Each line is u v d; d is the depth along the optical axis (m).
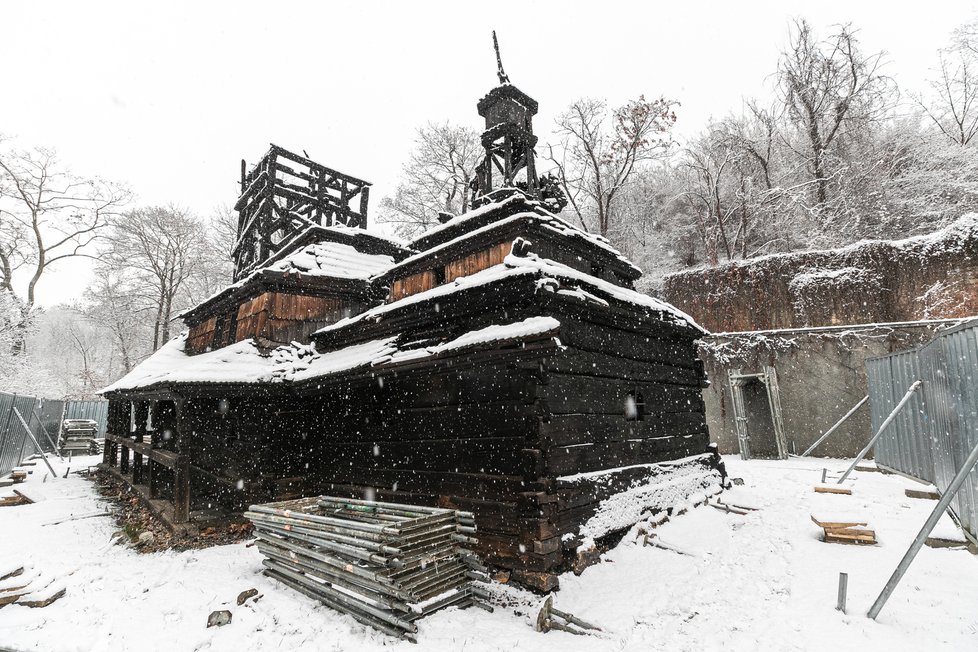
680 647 4.98
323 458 10.56
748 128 27.56
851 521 7.51
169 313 33.28
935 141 22.58
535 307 7.07
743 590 6.31
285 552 6.96
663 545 7.73
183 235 34.16
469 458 7.51
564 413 7.22
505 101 11.38
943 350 7.79
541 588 6.05
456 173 28.86
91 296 35.00
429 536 5.82
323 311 12.80
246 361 10.89
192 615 6.00
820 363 16.39
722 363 18.14
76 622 5.86
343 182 16.44
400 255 14.20
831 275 16.97
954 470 7.51
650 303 9.91
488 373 7.51
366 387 9.68
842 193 22.45
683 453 10.53
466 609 6.04
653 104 25.92
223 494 10.84
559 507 6.63
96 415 26.36
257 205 16.08
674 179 29.97
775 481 12.13
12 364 26.44
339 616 5.87
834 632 4.98
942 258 15.30
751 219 26.06
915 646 4.54
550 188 11.88
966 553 6.53
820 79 24.92
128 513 11.32
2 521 10.73
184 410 9.61
